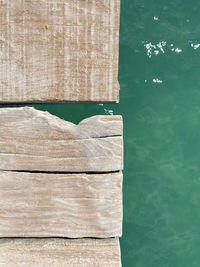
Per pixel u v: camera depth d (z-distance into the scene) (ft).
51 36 2.05
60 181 2.10
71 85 2.09
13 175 2.09
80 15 2.04
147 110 2.94
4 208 2.10
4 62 2.06
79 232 2.12
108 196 2.11
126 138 2.93
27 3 2.02
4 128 2.07
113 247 2.12
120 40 2.94
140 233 2.92
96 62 2.08
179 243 2.94
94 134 2.07
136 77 2.94
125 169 2.93
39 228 2.11
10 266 2.09
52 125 2.07
